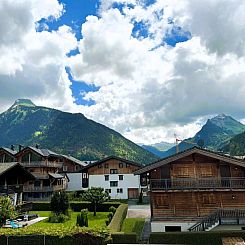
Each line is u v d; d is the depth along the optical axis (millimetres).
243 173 31625
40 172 67062
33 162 67062
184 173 32438
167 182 31906
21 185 45938
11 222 32688
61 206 39812
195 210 31219
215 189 30797
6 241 24016
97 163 64938
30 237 24094
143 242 27406
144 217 39438
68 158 80562
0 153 68312
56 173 73938
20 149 73688
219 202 31172
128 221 36844
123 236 24938
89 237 23875
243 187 30344
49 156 70188
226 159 30812
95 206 44312
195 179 31406
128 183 63531
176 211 31406
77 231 24172
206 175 32094
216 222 28953
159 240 26094
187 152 31688
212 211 31016
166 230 30609
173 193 31797
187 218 30828
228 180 31172
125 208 40531
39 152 67625
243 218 28828
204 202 31391
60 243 23922
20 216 38719
